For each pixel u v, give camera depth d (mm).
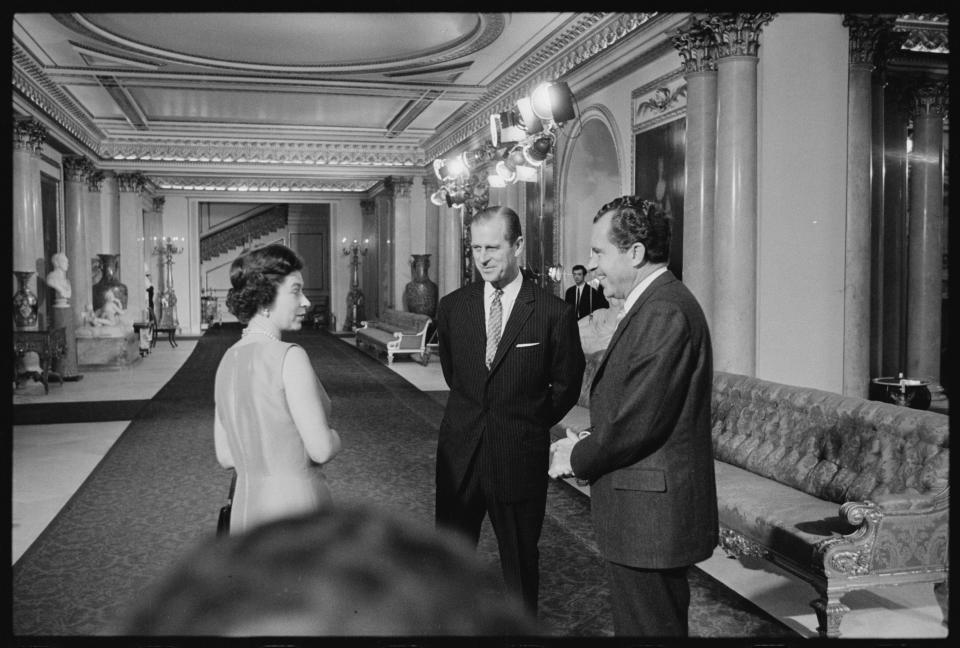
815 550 3527
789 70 7375
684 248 7973
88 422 9422
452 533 478
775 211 7379
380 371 14805
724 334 7344
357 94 13820
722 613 3867
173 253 25188
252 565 446
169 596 441
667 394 2391
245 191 25844
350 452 7676
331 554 451
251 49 11281
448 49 11070
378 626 427
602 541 2572
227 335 24875
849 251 7547
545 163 12156
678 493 2465
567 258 11664
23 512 5629
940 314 10453
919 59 9938
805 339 7492
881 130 9227
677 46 7832
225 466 2832
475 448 3287
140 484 6441
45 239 15391
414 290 19656
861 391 7633
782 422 4953
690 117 7797
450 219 18703
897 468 4039
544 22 9867
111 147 18781
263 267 2686
